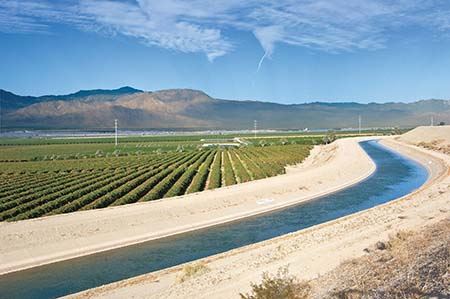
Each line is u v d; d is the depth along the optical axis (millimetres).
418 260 27000
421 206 61125
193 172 102375
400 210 59781
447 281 22938
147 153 173375
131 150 193125
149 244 51188
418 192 75625
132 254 47719
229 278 35656
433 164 121312
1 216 59438
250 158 138500
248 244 50594
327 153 160000
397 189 85625
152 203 66250
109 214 59438
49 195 74312
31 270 43375
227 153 163875
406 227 47344
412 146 179000
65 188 82250
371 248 38719
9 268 43625
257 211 66375
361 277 25906
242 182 92000
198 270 38969
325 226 55094
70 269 43469
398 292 21984
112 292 36375
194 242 51781
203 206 66188
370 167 115750
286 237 50969
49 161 144125
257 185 81750
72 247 49000
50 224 54438
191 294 32906
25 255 46469
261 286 26672
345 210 67688
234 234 55000
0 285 39781
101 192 75125
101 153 173125
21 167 124188
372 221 54250
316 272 34500
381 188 86812
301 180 88562
